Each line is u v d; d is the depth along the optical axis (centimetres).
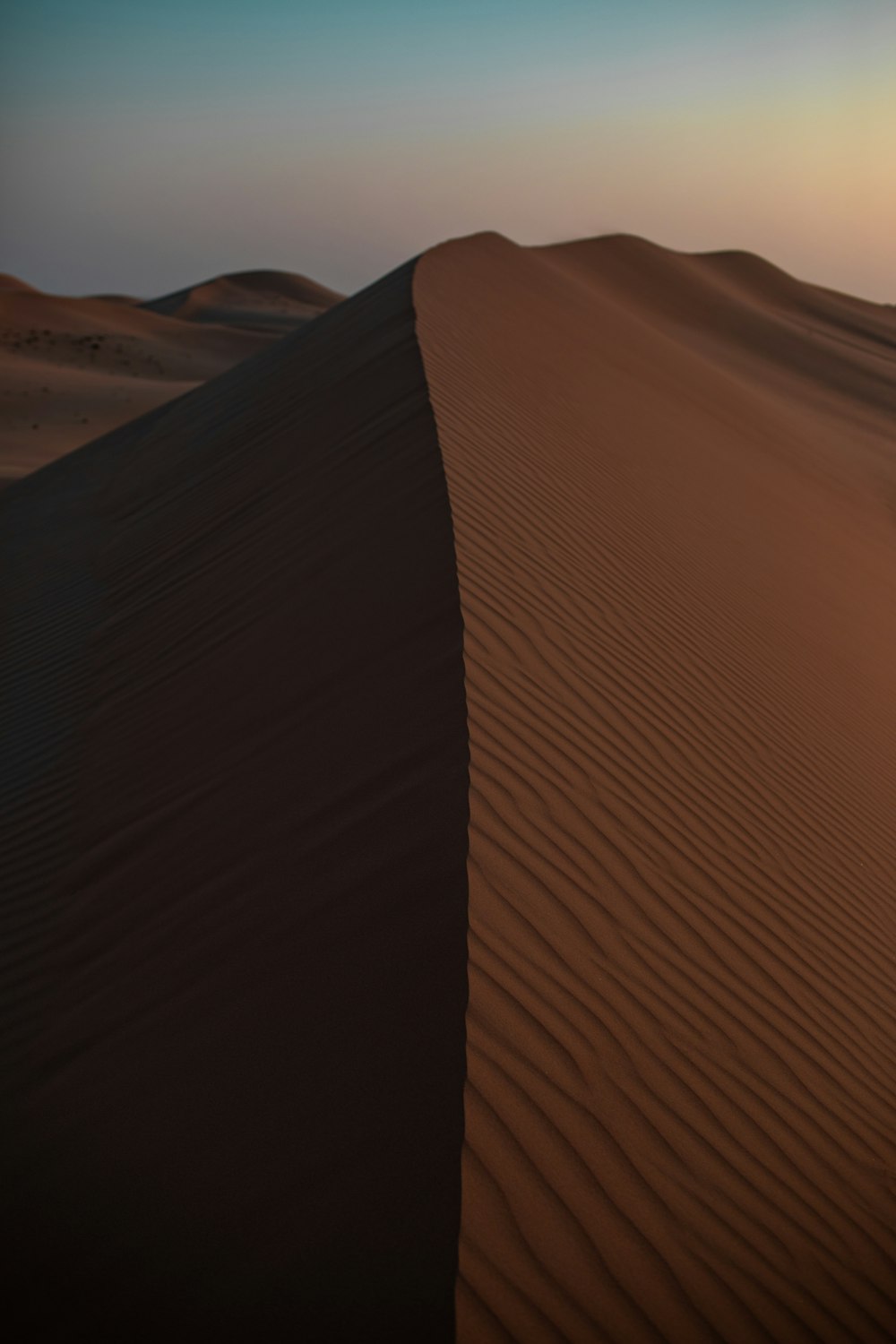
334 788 464
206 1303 288
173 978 404
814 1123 359
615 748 502
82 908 479
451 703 480
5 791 618
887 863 565
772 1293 296
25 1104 379
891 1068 407
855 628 923
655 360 1630
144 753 591
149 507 1093
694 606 732
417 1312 260
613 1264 282
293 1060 341
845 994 434
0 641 895
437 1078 313
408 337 1055
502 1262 270
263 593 698
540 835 416
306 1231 291
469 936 355
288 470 910
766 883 475
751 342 3250
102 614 854
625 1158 311
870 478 1791
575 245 3359
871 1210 338
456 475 723
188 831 494
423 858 397
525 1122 305
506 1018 333
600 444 979
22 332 5700
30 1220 335
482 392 952
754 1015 392
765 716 637
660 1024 362
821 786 599
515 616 570
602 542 743
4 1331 303
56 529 1247
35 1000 432
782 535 1059
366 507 736
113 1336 291
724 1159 328
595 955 375
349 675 545
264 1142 321
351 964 365
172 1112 347
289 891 414
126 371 5103
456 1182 284
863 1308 305
